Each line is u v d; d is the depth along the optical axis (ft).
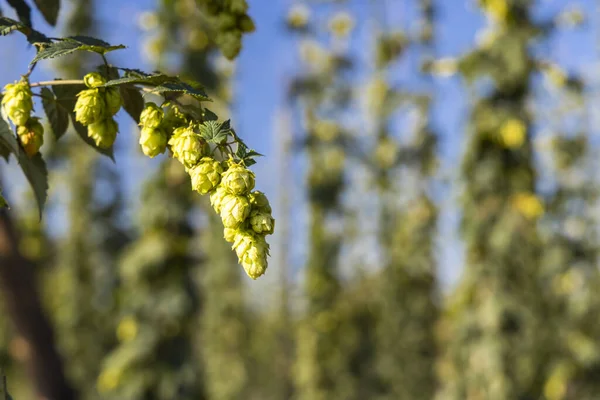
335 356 27.04
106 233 28.68
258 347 36.11
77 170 28.53
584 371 15.67
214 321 30.42
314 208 26.25
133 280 16.30
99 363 28.96
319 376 27.02
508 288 15.16
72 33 22.58
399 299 27.09
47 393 10.19
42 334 10.29
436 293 27.12
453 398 16.16
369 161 25.73
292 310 32.65
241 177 3.19
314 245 26.73
